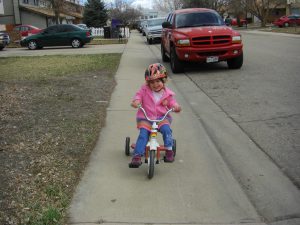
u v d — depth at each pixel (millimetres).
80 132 4473
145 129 3451
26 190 3076
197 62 8867
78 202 2973
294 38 18391
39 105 5707
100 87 7133
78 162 3660
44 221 2664
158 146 3367
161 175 3436
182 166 3621
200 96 6406
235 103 5793
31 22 32625
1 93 6520
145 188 3197
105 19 47094
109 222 2711
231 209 2871
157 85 3443
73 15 45531
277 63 9469
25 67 10391
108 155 3885
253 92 6422
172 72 9102
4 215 2715
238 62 8867
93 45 19922
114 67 9867
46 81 7766
